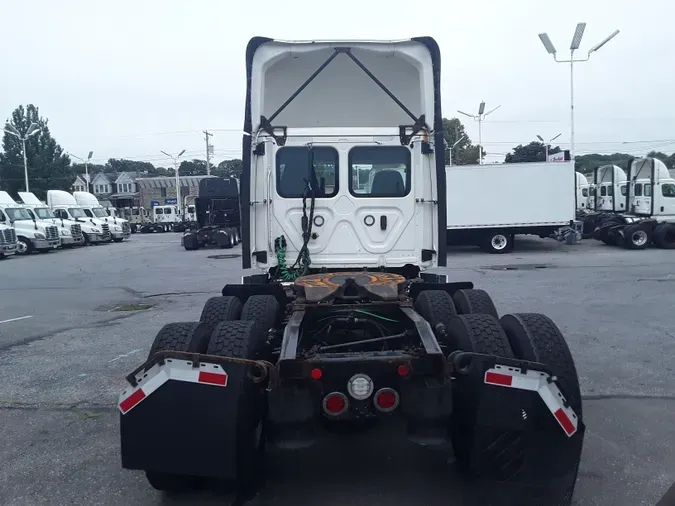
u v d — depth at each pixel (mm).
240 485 4117
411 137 6211
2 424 5684
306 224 6176
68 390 6723
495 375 3518
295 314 4547
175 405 3527
